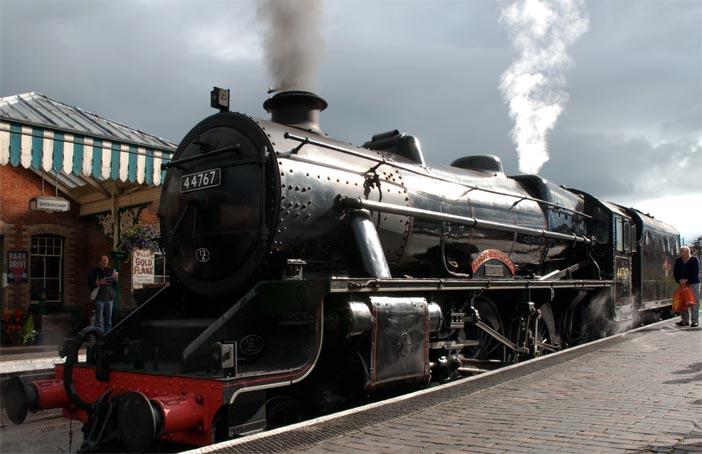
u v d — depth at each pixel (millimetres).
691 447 3703
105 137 10383
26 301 13586
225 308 6105
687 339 9742
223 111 6301
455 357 7062
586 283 10336
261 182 5551
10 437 6316
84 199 14391
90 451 4555
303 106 6945
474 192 8484
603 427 4266
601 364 7211
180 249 6234
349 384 5613
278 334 5316
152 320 6113
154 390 4691
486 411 4891
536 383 6086
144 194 12477
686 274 12344
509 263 8688
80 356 9422
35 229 13883
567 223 10945
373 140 8297
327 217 5914
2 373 8383
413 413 4832
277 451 3836
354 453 3785
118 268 13203
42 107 11273
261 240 5480
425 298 6527
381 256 5965
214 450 3824
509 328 8812
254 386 4426
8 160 9195
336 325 5262
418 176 7527
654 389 5609
